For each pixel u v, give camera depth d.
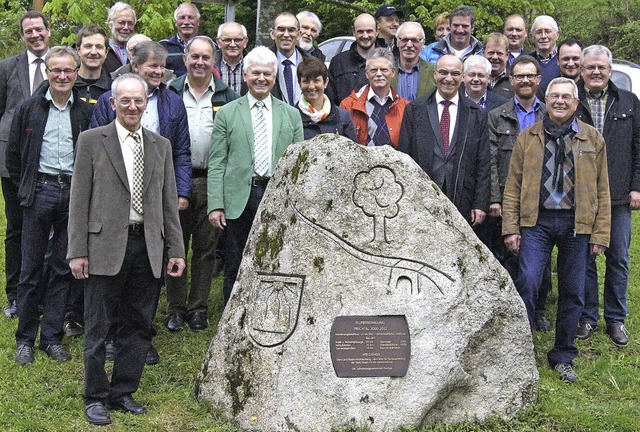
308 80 6.68
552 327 7.44
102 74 7.22
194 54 6.94
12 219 7.42
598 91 7.05
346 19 19.16
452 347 5.38
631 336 7.31
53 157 6.41
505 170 7.15
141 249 5.43
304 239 5.52
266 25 9.63
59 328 6.58
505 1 14.53
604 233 6.33
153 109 6.67
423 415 5.31
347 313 5.38
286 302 5.48
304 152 5.66
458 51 8.54
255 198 6.55
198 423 5.42
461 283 5.48
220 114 6.64
